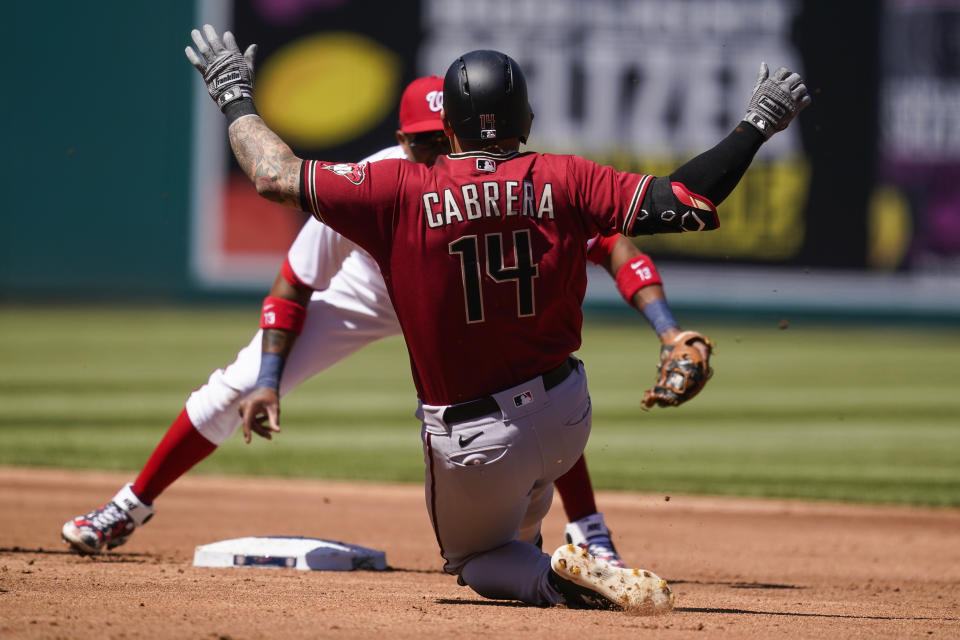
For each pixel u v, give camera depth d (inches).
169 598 432.5
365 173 384.2
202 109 2440.9
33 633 349.4
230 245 2455.7
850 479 1011.9
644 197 377.1
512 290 382.6
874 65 2352.4
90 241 2486.5
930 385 1685.5
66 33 2464.3
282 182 382.9
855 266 2378.2
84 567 545.0
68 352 1803.6
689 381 418.9
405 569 611.8
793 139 2365.9
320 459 1088.2
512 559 432.1
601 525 548.4
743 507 891.4
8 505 810.2
